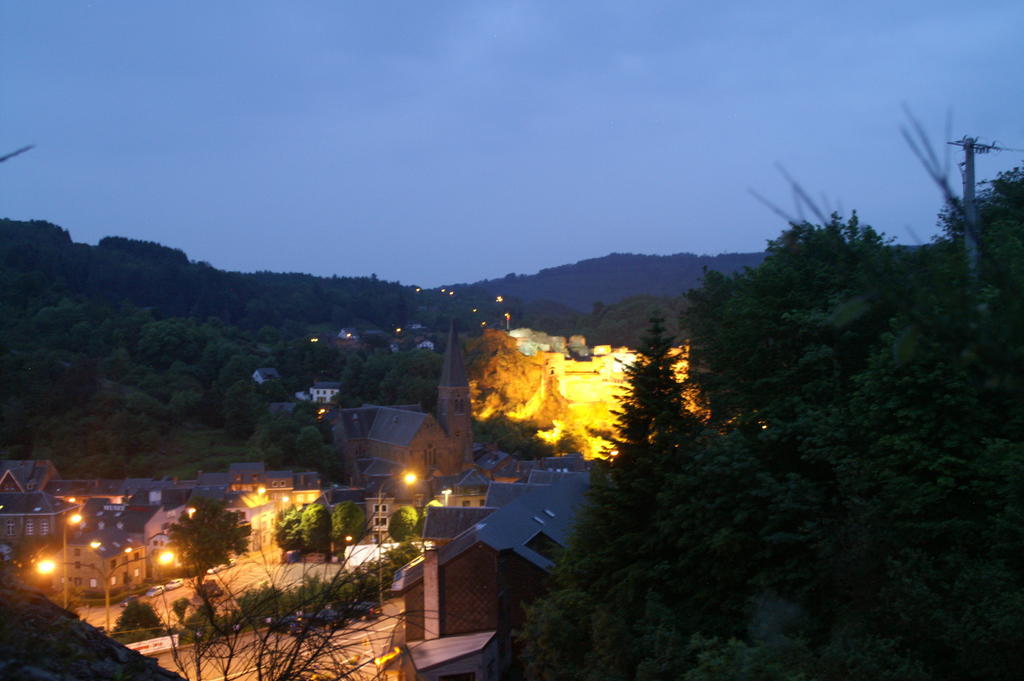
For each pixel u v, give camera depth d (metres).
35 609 7.80
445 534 43.47
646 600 21.83
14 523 70.00
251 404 119.38
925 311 4.55
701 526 20.67
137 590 57.69
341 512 65.00
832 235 5.30
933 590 15.16
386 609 33.50
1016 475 14.88
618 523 23.88
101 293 185.75
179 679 7.91
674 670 17.06
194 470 101.50
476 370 154.50
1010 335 4.36
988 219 29.22
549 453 132.00
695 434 23.97
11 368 114.25
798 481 19.31
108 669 7.37
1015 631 12.64
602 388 163.75
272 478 95.19
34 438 103.88
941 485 17.22
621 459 24.47
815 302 24.03
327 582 8.32
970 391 17.33
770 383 24.17
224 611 8.10
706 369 33.09
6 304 150.12
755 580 19.23
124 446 103.31
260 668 7.73
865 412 19.69
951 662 14.28
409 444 108.94
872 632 15.55
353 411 120.38
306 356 163.00
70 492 90.62
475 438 132.88
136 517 70.75
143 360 144.88
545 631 22.39
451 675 30.14
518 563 35.16
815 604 18.70
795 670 14.03
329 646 7.78
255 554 44.44
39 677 6.54
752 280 25.98
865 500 17.30
